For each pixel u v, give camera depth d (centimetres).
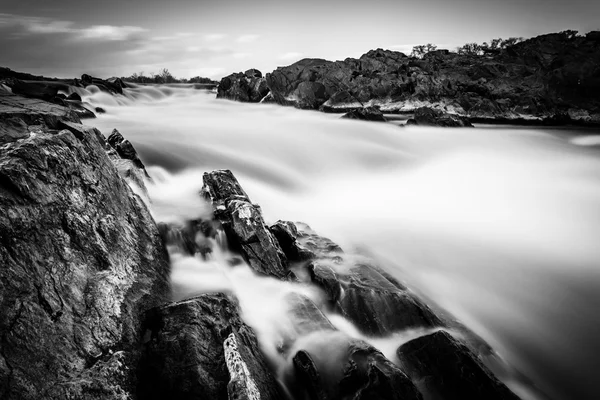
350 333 954
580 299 1387
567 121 5481
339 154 3281
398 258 1523
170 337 709
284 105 6725
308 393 771
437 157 3481
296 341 864
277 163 2816
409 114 6053
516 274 1515
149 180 1596
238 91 6806
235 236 1157
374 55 8162
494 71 6850
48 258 652
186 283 985
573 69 5928
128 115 4012
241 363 684
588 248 1764
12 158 684
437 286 1349
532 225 2014
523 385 883
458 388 783
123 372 623
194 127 3522
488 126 5372
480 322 1206
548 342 1167
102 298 698
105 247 790
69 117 1102
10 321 543
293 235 1294
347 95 6606
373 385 712
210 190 1439
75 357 589
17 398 496
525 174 2962
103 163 969
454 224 1980
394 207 2195
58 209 722
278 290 1045
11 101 1164
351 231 1758
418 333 949
